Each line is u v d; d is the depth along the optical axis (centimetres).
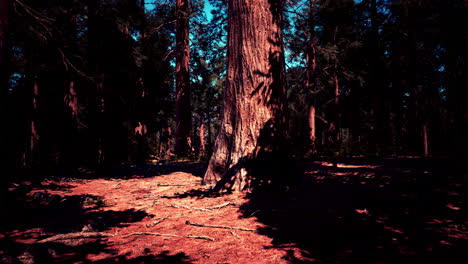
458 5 869
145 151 1942
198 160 1571
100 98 1714
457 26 894
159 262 291
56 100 1634
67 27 1455
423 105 1888
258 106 673
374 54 1894
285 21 1539
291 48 1627
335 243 323
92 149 1667
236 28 718
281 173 658
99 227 418
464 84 745
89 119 1708
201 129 4344
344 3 1809
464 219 385
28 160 1631
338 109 2384
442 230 349
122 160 1852
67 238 360
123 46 1802
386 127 2008
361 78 2164
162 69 2239
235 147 679
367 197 534
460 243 307
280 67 703
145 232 394
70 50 1459
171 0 1917
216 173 739
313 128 1953
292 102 2622
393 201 495
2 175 454
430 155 1666
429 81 1723
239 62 702
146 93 2233
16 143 1571
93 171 1268
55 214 502
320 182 723
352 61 2159
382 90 1883
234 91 716
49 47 1388
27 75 1516
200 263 287
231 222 427
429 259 270
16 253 293
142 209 540
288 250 309
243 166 650
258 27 682
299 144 1761
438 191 545
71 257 309
